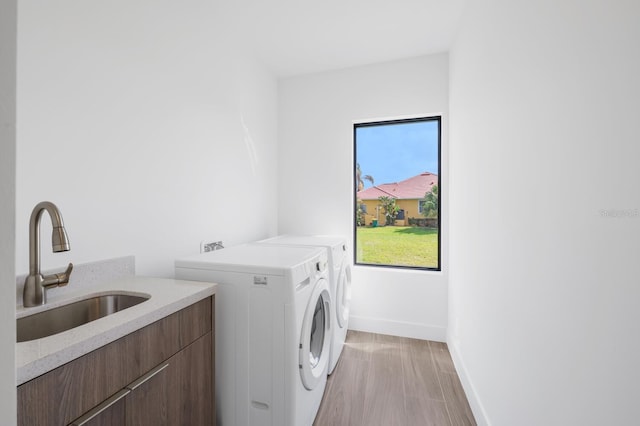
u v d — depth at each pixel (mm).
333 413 1688
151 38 1554
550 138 947
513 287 1213
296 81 3035
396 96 2736
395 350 2441
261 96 2752
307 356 1424
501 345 1333
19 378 595
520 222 1153
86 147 1239
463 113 2043
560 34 893
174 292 1149
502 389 1317
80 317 1113
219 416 1399
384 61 2764
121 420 834
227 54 2211
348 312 2633
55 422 667
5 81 309
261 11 2062
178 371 1066
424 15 2102
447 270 2609
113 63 1351
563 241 873
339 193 2912
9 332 309
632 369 629
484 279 1574
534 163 1048
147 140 1535
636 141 625
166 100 1657
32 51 1054
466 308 1939
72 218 1190
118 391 825
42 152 1087
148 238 1544
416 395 1857
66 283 1057
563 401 866
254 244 2152
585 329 774
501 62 1349
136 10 1466
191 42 1842
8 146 310
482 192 1615
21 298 1001
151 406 942
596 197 740
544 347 972
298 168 3033
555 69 920
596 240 739
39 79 1075
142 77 1503
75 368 711
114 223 1363
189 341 1128
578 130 810
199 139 1925
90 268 1231
